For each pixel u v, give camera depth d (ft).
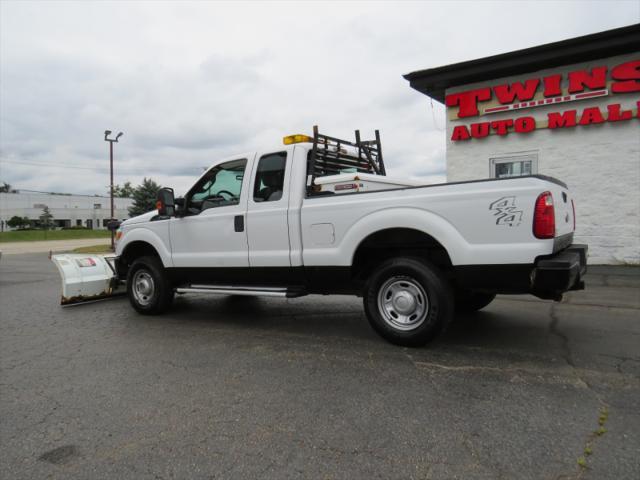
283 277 16.72
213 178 18.95
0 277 41.19
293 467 8.01
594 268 29.81
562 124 31.81
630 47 28.86
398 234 14.87
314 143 16.61
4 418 10.39
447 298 13.51
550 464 7.81
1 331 18.98
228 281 18.45
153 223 20.43
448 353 13.92
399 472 7.73
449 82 35.83
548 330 16.33
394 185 18.25
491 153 34.96
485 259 12.75
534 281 12.30
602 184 31.14
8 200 288.71
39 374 13.32
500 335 15.80
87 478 7.93
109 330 18.43
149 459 8.45
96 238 167.63
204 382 12.17
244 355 14.43
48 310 23.36
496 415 9.70
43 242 137.08
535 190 12.21
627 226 30.50
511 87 33.53
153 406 10.73
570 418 9.46
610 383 11.27
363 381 11.87
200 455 8.51
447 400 10.54
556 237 12.59
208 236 18.47
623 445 8.33
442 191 13.41
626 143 30.30
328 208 15.37
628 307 19.57
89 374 13.14
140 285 20.98
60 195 310.65
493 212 12.67
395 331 14.25
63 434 9.53
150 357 14.56
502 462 7.91
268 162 17.21
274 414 10.10
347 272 15.19
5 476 8.07
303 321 18.97
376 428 9.31
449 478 7.52
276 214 16.52
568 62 31.53
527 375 11.95
